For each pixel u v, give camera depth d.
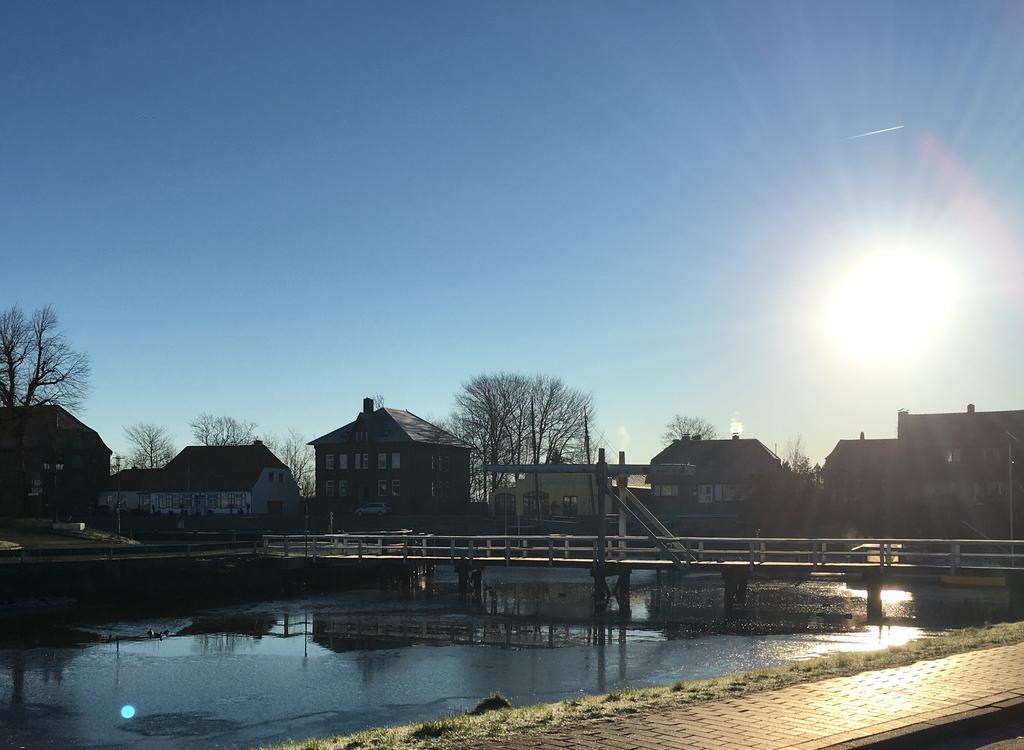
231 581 42.16
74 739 16.83
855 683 11.71
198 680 22.17
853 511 72.81
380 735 9.89
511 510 83.56
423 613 35.22
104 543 53.69
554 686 21.09
